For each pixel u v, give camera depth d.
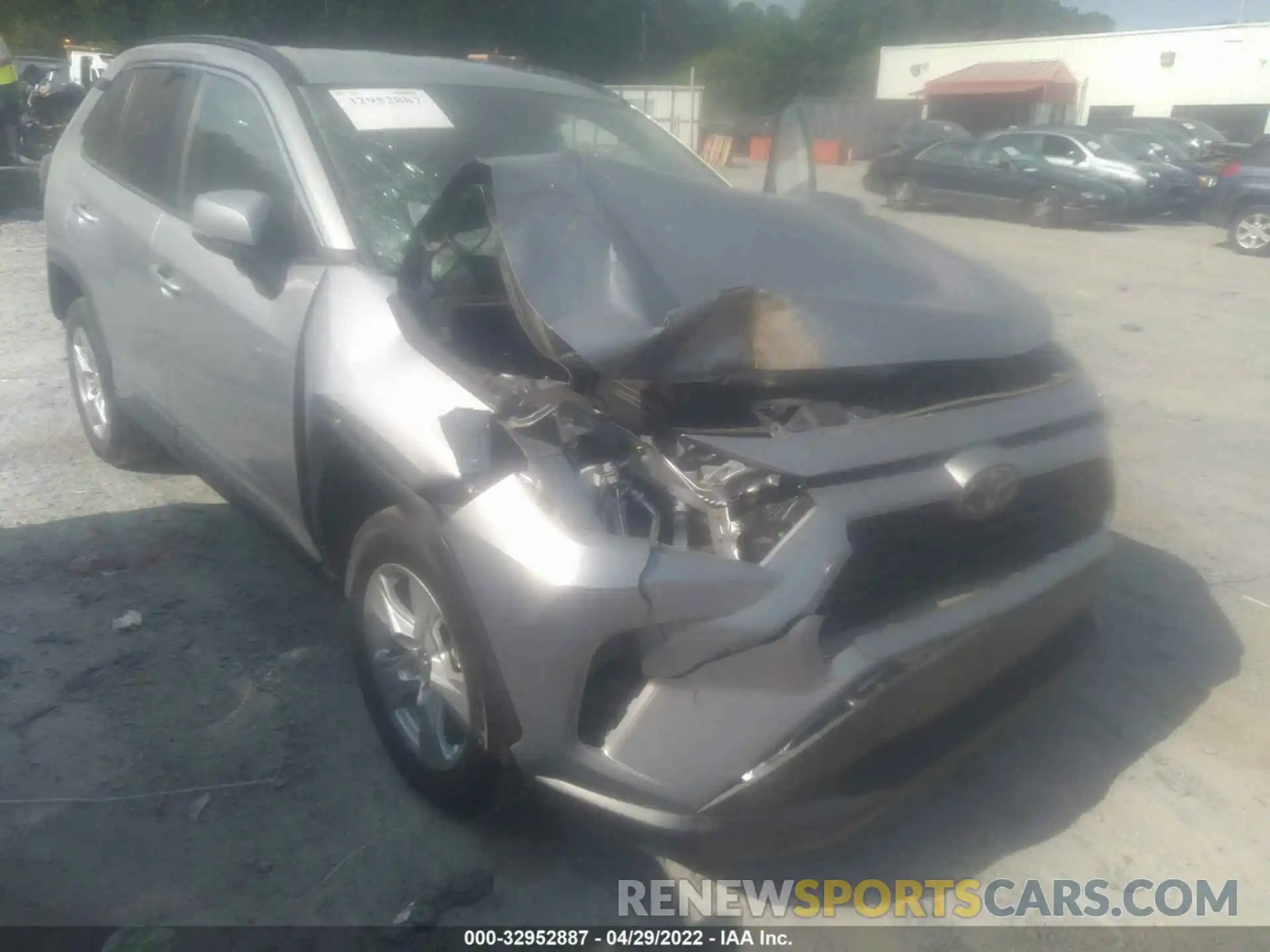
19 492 5.09
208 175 4.16
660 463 2.70
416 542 2.88
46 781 3.23
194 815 3.12
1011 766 3.53
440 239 3.39
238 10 30.78
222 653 3.89
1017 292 3.61
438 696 3.04
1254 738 3.69
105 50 29.73
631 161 4.38
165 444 4.53
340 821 3.12
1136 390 7.71
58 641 3.91
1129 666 4.09
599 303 2.91
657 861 3.04
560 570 2.51
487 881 2.91
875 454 2.69
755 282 3.11
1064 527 3.15
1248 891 3.03
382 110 4.02
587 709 2.59
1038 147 19.17
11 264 10.09
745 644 2.46
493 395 2.88
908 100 37.28
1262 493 5.78
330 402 3.20
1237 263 14.55
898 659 2.61
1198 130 25.38
